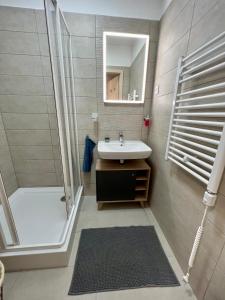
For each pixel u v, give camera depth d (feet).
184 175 3.77
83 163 6.40
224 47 2.42
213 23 2.74
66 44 5.09
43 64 5.28
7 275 3.67
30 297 3.29
